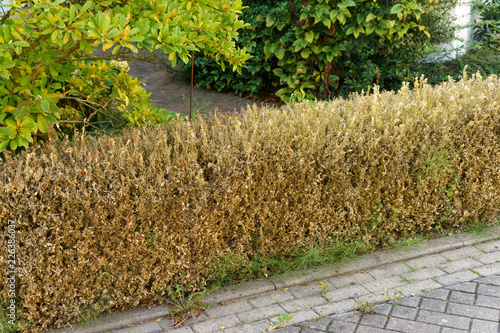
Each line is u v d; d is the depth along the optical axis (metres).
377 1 7.07
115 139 3.56
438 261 3.81
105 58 4.49
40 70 3.65
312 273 3.62
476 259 3.82
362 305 3.19
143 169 3.10
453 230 4.32
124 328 3.07
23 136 3.20
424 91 4.45
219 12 3.74
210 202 3.27
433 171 3.94
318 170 3.61
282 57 7.42
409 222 4.13
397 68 7.39
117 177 2.98
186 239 3.24
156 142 3.44
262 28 7.84
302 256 3.71
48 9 2.80
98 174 2.93
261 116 4.07
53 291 2.96
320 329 2.99
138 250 3.13
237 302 3.33
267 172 3.39
